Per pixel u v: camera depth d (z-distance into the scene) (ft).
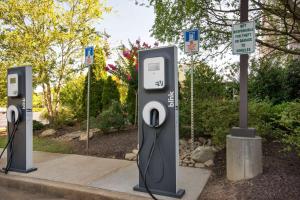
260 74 29.50
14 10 26.04
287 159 13.29
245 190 10.09
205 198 10.27
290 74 28.27
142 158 10.94
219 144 15.90
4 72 27.50
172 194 10.25
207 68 20.07
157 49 10.39
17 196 11.81
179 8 18.21
